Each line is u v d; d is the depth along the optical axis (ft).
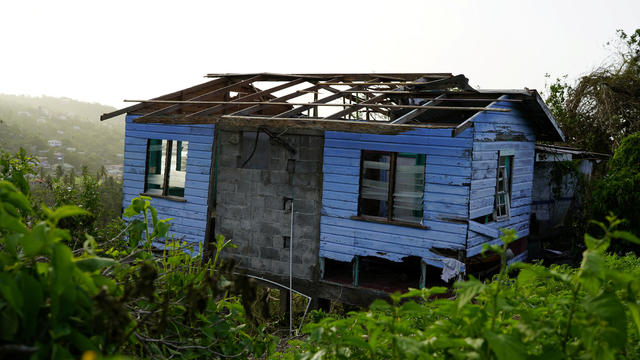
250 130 39.78
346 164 36.73
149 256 12.30
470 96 39.27
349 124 31.30
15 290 7.06
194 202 42.57
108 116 44.14
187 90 47.39
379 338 9.61
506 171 40.01
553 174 51.44
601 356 7.04
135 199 12.23
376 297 35.70
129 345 10.55
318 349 10.44
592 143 61.52
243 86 51.31
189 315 10.33
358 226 36.40
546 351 7.43
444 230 33.68
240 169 40.45
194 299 10.12
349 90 40.65
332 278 38.73
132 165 45.80
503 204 39.58
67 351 7.45
